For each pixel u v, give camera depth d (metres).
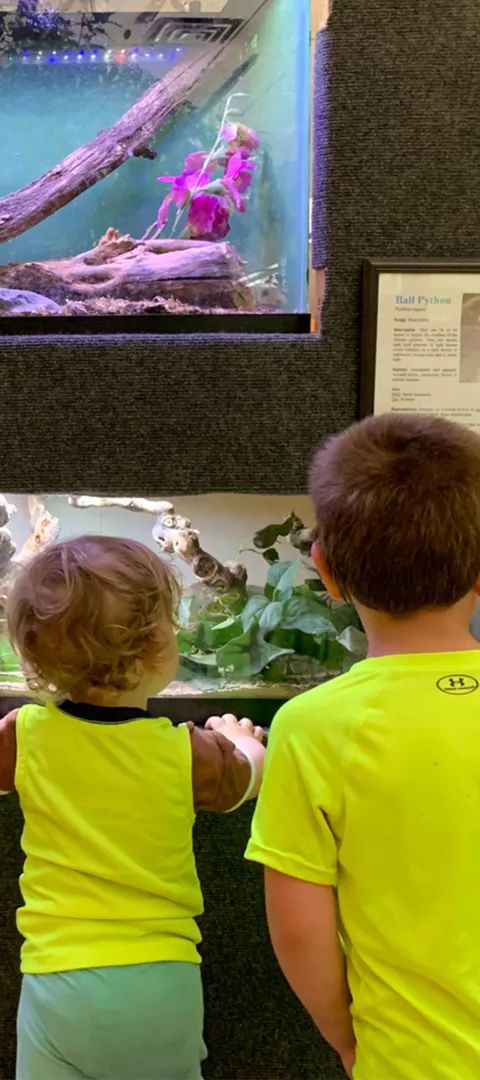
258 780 0.90
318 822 0.64
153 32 1.02
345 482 0.66
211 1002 1.12
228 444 0.97
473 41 0.89
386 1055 0.61
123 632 0.81
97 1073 0.77
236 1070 1.14
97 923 0.78
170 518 1.25
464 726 0.61
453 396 0.96
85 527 1.28
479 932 0.61
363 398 0.96
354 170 0.92
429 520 0.62
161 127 1.04
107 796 0.79
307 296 1.02
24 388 0.96
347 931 0.65
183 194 1.05
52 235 1.06
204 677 1.17
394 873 0.62
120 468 0.98
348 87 0.90
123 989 0.76
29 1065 0.79
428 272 0.93
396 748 0.61
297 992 0.69
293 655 1.17
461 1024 0.60
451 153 0.91
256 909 1.09
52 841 0.80
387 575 0.63
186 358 0.95
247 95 1.03
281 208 1.02
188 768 0.83
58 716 0.83
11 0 1.01
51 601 0.81
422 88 0.90
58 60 1.04
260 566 1.32
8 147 1.05
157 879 0.80
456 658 0.64
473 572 0.64
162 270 1.03
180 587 1.08
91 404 0.96
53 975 0.78
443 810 0.60
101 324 1.01
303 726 0.65
